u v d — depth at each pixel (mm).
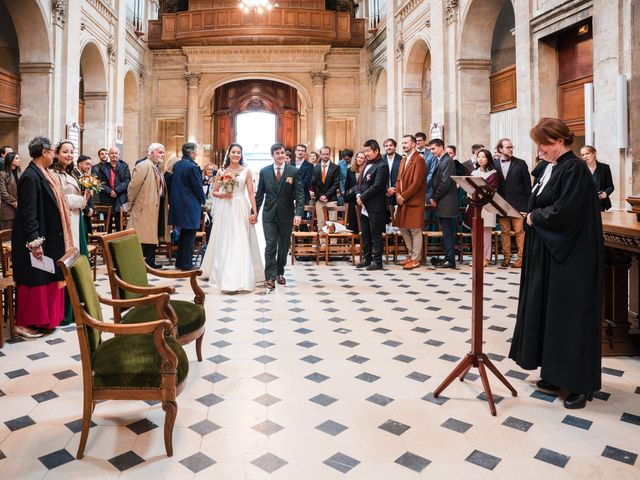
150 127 20000
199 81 19828
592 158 6859
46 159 4586
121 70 16078
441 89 12617
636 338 4223
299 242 9289
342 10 21297
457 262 8828
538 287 3336
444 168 8039
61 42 11992
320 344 4445
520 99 9227
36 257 4367
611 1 6977
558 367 3197
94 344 2836
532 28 8914
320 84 19797
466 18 11570
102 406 3248
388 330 4852
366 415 3133
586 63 8180
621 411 3199
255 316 5316
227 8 18312
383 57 17891
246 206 6520
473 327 3404
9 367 3875
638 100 6789
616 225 3863
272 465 2586
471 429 2961
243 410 3195
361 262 8453
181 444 2787
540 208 3316
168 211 8086
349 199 9047
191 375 3746
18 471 2525
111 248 3615
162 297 3148
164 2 21172
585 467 2578
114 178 9602
